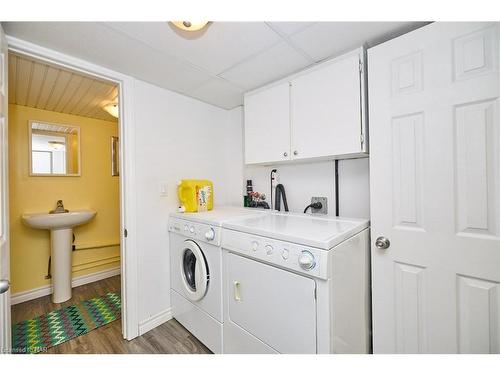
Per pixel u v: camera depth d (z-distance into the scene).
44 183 2.47
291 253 1.05
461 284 1.02
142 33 1.21
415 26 1.17
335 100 1.38
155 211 1.87
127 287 1.69
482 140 0.96
